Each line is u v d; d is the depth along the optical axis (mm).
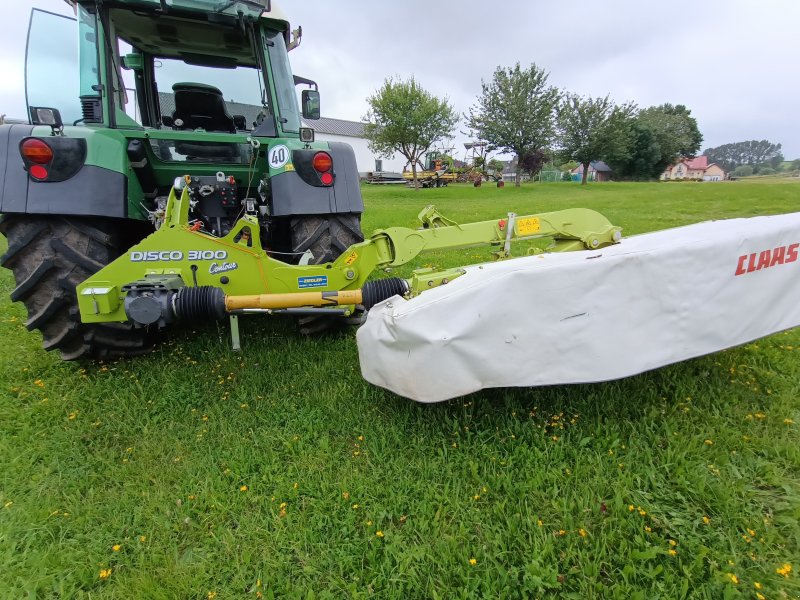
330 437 2285
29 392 2666
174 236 2381
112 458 2145
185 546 1721
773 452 2053
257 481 1980
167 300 2143
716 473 1930
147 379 2773
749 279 2232
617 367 2037
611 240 2840
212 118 3719
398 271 5148
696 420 2287
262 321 3652
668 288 2070
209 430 2338
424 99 26891
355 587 1522
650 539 1666
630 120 31188
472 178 35594
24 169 2502
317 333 3240
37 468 2086
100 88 3074
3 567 1616
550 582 1520
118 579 1582
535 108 27891
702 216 10242
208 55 3561
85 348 2785
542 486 1917
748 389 2520
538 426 2236
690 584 1506
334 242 3143
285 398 2572
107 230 2727
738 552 1604
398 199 19297
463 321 1892
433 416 2311
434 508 1838
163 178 3297
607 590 1487
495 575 1566
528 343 1951
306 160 2988
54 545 1701
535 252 2947
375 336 2072
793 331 3273
